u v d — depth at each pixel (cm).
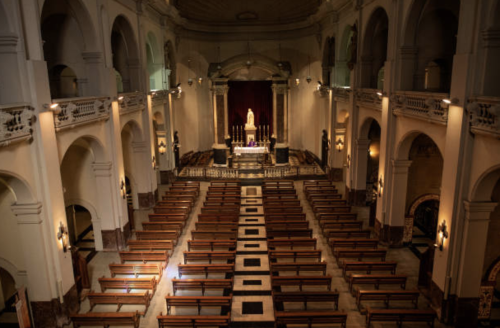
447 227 980
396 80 1321
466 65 874
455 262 965
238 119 3023
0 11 832
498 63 854
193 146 2906
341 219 1562
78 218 1870
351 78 1838
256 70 2927
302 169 2498
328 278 1081
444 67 1428
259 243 1491
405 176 1385
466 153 909
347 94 1956
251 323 1002
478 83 877
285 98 2602
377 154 1927
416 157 1491
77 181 1413
